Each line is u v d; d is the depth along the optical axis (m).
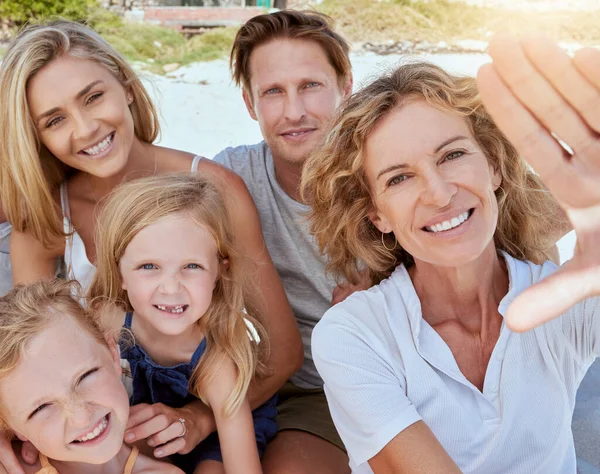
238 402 1.90
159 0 12.09
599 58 1.04
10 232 2.39
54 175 2.25
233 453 1.90
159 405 1.91
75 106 2.03
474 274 1.59
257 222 2.24
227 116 7.72
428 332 1.59
